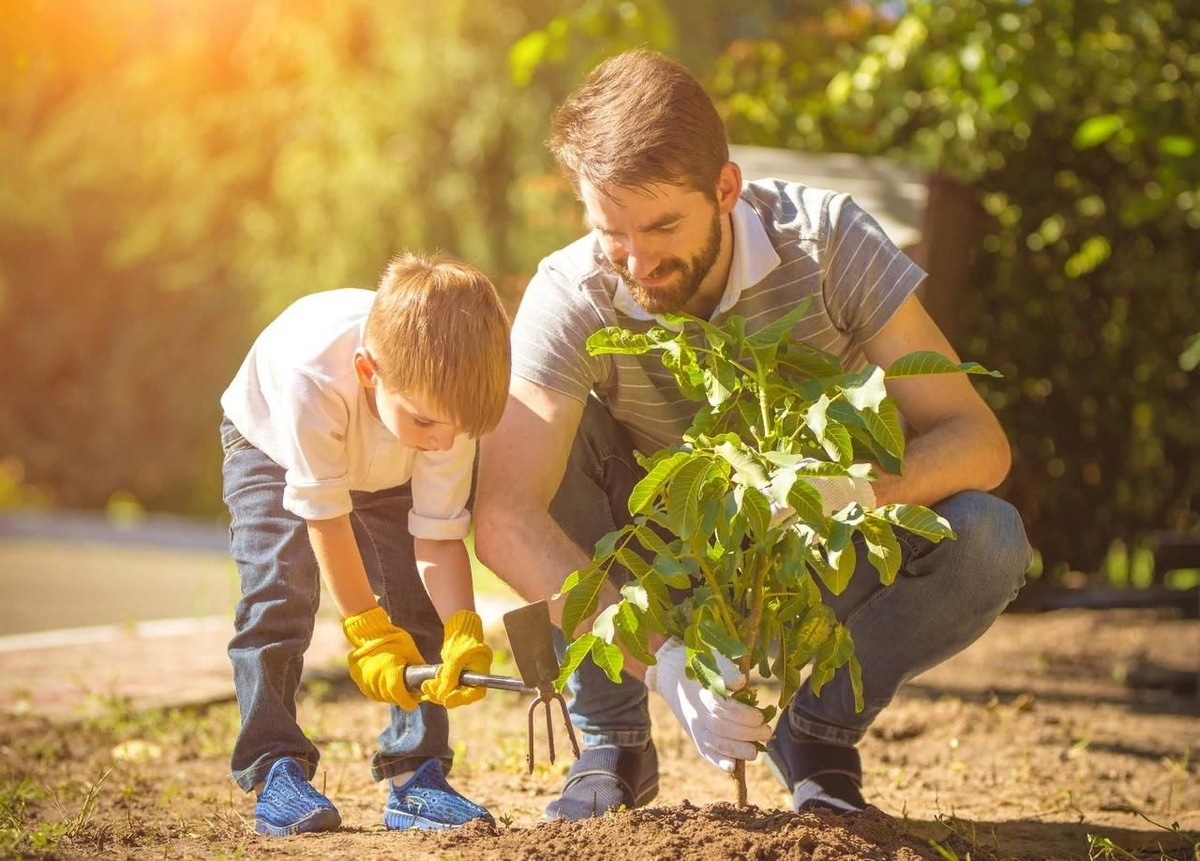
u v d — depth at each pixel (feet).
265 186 66.28
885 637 9.66
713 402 8.54
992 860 8.79
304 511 8.82
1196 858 8.59
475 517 9.27
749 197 9.74
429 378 8.08
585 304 9.48
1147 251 26.35
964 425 9.63
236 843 8.68
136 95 68.44
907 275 9.57
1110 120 21.91
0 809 9.80
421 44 57.67
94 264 75.97
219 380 68.23
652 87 8.45
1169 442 27.45
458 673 8.37
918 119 25.80
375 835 8.87
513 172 56.44
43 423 77.71
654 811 8.33
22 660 17.74
